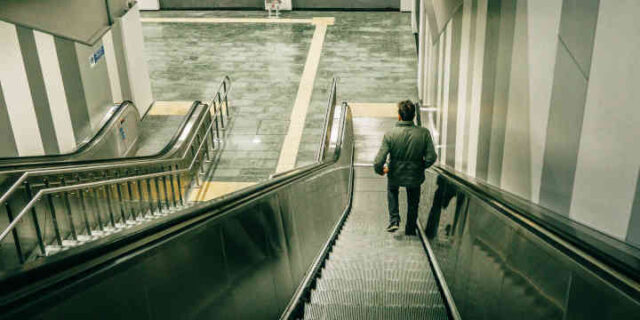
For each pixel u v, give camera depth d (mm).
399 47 14266
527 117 2980
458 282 2943
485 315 2270
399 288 3486
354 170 8617
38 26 6555
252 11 17781
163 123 10320
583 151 2135
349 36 15070
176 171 6801
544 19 2742
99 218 5141
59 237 4398
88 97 8445
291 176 4016
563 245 1570
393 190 4906
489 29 4215
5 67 6305
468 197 3090
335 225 5535
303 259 3727
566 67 2373
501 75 3697
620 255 1354
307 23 16203
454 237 3281
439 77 7715
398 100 11430
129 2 10039
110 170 6086
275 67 13008
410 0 17141
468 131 5031
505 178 3467
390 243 4895
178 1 17844
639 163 1668
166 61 13383
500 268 2141
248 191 2824
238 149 9500
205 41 14719
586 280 1361
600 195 1956
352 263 4215
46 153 7152
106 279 1300
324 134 7625
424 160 4742
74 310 1168
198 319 1792
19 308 1017
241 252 2367
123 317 1351
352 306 3072
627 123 1758
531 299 1737
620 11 1847
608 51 1939
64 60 7664
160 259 1604
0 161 4727
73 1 7602
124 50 9672
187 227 1840
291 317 2949
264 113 10797
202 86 11992
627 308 1149
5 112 6281
